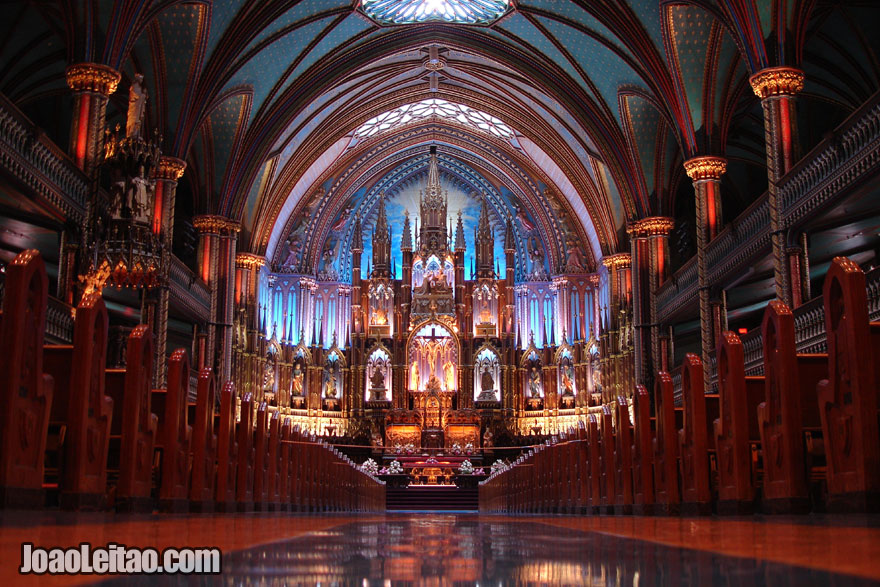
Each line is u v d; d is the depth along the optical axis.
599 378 39.41
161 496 9.90
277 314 40.75
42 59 26.45
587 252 41.84
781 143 20.95
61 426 7.89
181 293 27.95
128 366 8.84
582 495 15.80
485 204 43.03
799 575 2.36
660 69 27.03
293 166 37.28
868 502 6.76
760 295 29.70
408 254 42.06
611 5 26.70
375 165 43.28
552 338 41.47
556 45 31.16
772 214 21.05
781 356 8.20
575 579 2.52
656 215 32.53
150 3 21.19
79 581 2.27
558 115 35.69
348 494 24.58
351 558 3.33
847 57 26.44
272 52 29.75
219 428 11.79
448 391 41.03
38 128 17.28
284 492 15.77
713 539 4.21
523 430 40.75
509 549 3.89
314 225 42.22
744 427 9.12
